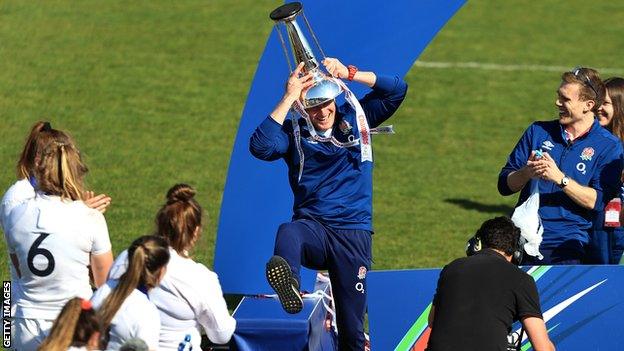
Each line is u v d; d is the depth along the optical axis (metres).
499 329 20.83
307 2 32.81
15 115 55.50
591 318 24.27
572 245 26.97
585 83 26.78
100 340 19.38
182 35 72.12
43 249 22.73
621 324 24.17
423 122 58.75
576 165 26.98
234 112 58.38
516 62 70.62
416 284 24.47
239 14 77.56
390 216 44.31
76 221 22.91
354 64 32.03
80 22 73.25
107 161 49.59
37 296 23.05
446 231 42.56
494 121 59.34
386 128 26.84
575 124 27.11
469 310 20.94
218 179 48.03
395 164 51.81
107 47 68.62
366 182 26.34
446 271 21.56
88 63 65.31
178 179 47.69
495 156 53.59
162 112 57.72
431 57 71.31
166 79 63.38
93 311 18.41
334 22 32.50
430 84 65.56
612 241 27.19
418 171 50.91
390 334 24.48
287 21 25.98
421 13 32.31
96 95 59.78
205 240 40.03
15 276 23.42
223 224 31.38
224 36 72.31
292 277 24.03
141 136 53.72
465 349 20.70
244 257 31.08
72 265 22.92
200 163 50.19
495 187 48.91
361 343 26.66
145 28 73.19
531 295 21.06
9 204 23.67
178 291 21.70
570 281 24.34
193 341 22.17
